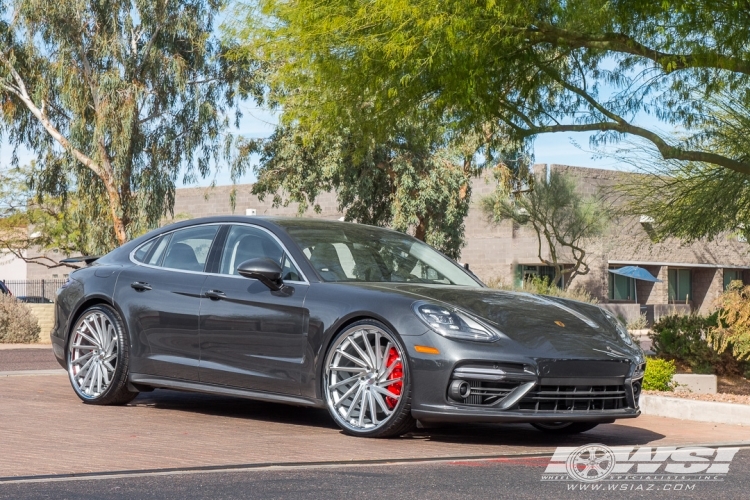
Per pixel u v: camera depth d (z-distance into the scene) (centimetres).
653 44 1104
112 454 514
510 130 1303
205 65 2875
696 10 1028
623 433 687
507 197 3042
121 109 2642
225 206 4222
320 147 2527
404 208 2691
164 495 407
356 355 620
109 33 2723
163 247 747
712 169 1434
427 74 1139
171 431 614
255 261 651
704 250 3978
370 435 600
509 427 696
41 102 2803
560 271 3081
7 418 655
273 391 648
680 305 3894
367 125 1241
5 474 449
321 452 539
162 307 711
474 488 439
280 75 1283
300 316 635
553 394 580
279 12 1207
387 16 1055
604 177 3556
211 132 2833
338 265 668
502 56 1134
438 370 575
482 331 583
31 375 1010
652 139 1168
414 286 645
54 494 405
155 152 2784
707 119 1339
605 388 603
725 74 1170
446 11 1023
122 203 2777
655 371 941
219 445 557
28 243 4062
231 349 669
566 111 1292
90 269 779
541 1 1064
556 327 605
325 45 1133
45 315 2350
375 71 1139
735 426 748
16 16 2703
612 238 3431
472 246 3812
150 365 715
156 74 2747
